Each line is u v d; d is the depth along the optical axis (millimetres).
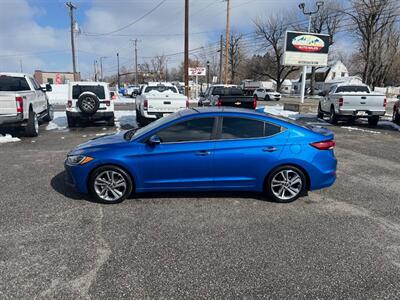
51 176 6145
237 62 66812
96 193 4746
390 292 2883
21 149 8703
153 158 4668
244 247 3602
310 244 3689
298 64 20016
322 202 4969
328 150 4906
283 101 41062
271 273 3135
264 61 68312
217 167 4727
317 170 4832
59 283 2934
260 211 4586
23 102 9812
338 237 3863
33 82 12180
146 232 3918
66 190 5348
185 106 11867
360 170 6859
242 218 4348
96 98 12219
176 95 11844
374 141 10398
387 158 7996
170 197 5027
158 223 4164
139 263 3264
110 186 4738
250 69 70250
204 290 2871
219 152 4684
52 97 34938
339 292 2873
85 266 3197
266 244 3676
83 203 4789
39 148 8852
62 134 11367
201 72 40312
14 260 3287
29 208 4598
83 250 3490
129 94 43250
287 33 19453
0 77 11164
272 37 58062
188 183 4766
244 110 5043
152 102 11664
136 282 2965
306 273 3143
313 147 4812
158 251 3494
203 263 3281
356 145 9688
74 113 12367
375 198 5176
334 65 74125
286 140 4777
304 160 4781
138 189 4793
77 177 4750
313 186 4898
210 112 4805
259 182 4840
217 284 2955
